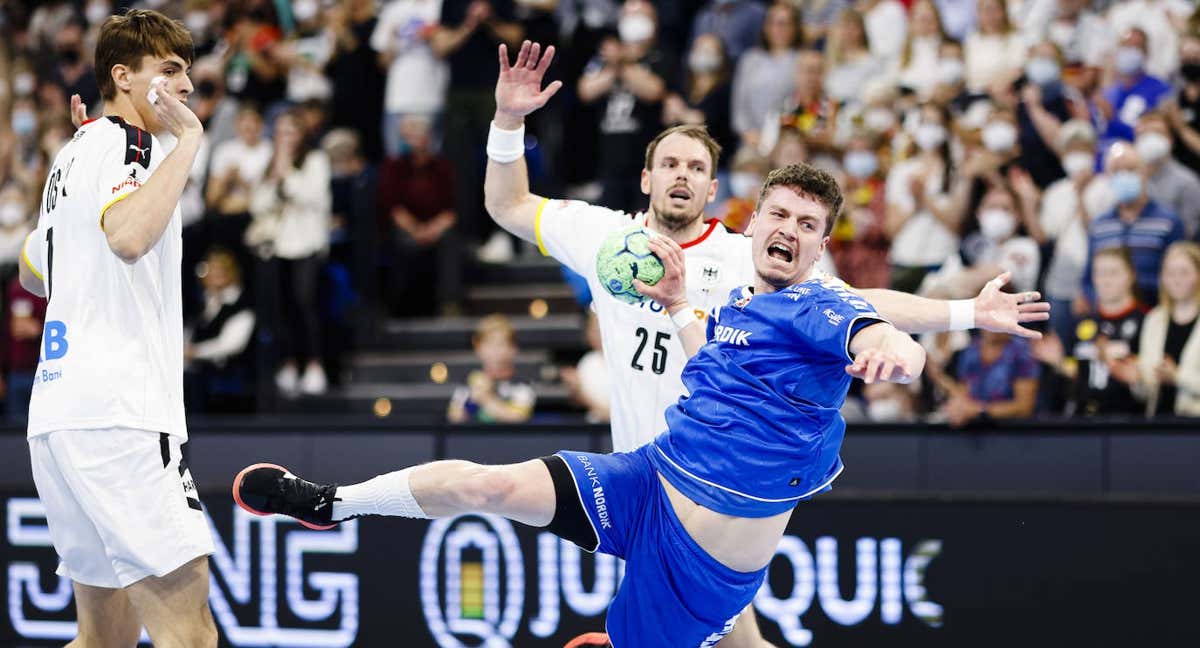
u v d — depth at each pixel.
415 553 15.77
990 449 14.81
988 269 16.72
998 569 14.20
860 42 20.41
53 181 10.04
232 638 16.28
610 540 9.67
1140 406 15.38
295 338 20.77
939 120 18.05
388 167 21.81
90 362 9.62
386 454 16.44
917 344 8.41
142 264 9.77
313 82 23.61
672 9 24.19
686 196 10.71
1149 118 16.97
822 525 14.69
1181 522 13.71
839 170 18.70
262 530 16.25
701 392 9.45
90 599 10.27
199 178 22.48
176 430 9.87
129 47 10.04
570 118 22.67
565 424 15.77
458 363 20.84
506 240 23.03
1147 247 16.06
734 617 9.87
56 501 9.88
